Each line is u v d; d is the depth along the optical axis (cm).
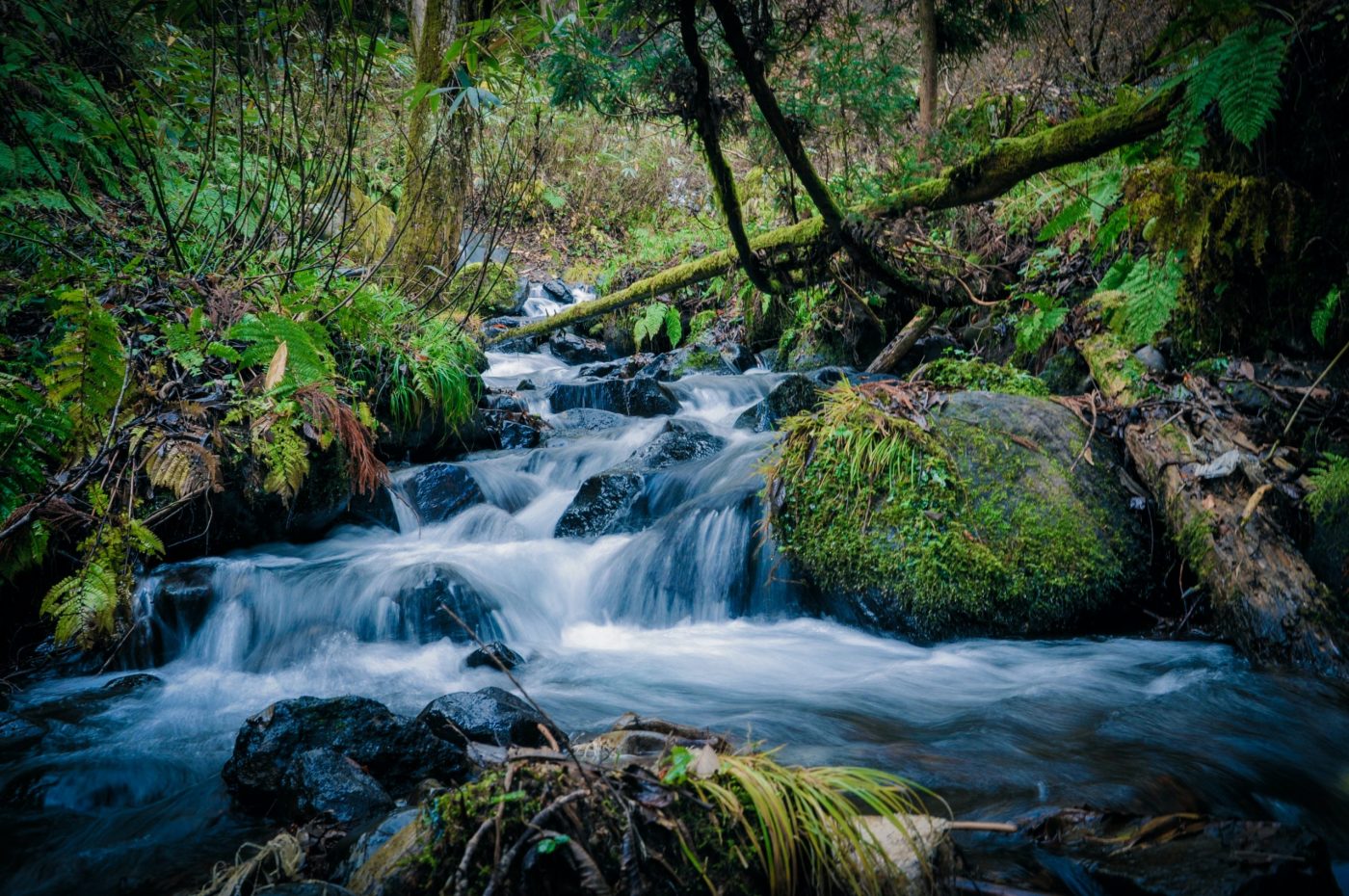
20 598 402
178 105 684
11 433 367
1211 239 428
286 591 428
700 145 490
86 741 321
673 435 598
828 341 827
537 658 412
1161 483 423
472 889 159
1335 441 403
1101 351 516
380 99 810
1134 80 607
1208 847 205
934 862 182
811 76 473
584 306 819
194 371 457
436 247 788
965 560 409
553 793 169
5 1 572
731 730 317
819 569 435
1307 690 334
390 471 571
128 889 232
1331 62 356
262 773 266
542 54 555
